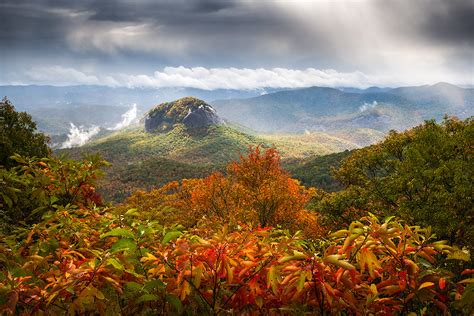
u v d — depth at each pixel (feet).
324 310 6.37
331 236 6.78
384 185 65.10
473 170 47.70
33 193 12.20
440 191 47.75
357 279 6.36
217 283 6.46
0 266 8.12
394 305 6.39
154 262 6.52
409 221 49.39
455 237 45.75
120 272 6.63
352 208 68.80
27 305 6.09
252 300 6.30
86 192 13.82
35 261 7.09
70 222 8.95
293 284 6.09
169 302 6.33
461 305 5.85
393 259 6.63
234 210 68.33
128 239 6.72
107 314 6.18
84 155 13.43
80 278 5.94
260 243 6.75
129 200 67.15
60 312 6.09
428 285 6.01
